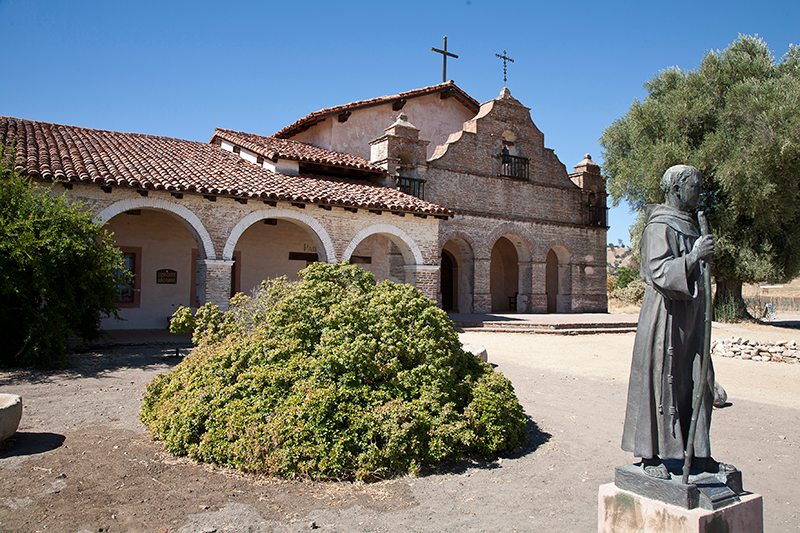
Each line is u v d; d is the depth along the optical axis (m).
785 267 21.98
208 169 14.76
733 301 22.00
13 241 8.93
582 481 4.87
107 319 14.94
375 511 4.11
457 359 6.09
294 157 16.53
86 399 7.31
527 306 23.47
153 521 3.83
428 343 5.56
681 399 3.21
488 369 6.47
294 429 4.69
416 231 16.91
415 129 19.92
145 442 5.51
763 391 9.21
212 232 13.32
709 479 3.10
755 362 12.52
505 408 5.63
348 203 14.91
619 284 43.25
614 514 3.23
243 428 4.87
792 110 19.19
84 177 11.27
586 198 25.50
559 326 17.33
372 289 6.54
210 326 7.12
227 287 13.48
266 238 17.55
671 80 24.69
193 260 16.28
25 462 4.86
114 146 15.16
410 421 4.95
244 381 5.20
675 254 3.15
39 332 9.19
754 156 19.72
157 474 4.68
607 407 7.75
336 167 18.12
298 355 5.40
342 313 5.59
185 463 4.94
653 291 3.24
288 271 17.86
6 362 9.31
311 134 21.95
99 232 10.66
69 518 3.82
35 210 9.51
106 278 10.31
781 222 21.56
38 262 9.02
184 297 16.09
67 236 9.63
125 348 11.98
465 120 25.28
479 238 21.80
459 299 22.41
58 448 5.26
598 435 6.35
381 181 19.03
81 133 15.92
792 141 19.03
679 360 3.19
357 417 4.81
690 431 2.99
